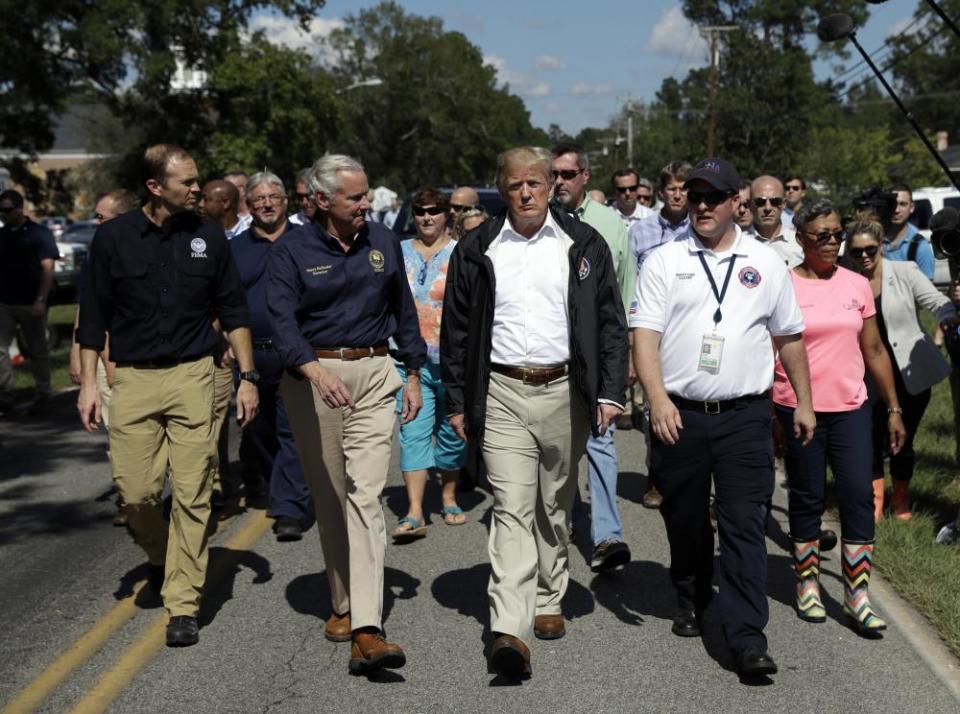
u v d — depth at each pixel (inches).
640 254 291.0
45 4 1104.2
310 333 176.2
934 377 240.2
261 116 1371.8
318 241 175.0
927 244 311.0
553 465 178.7
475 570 222.1
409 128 2775.6
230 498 282.2
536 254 173.5
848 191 1636.3
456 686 166.2
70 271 1020.5
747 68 1702.8
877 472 252.7
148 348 185.8
